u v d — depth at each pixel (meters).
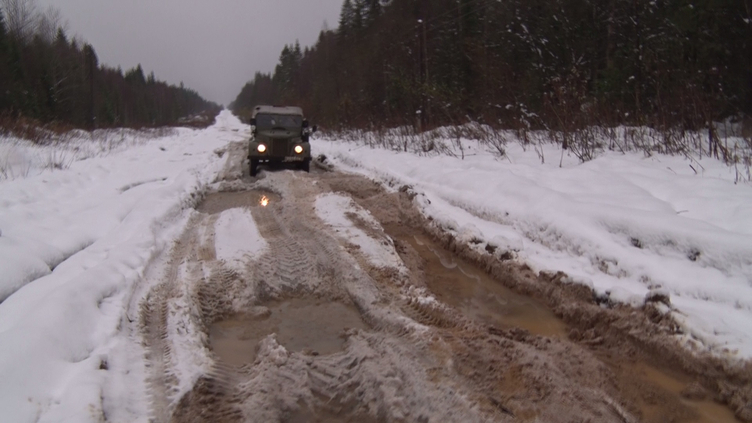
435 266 6.41
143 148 24.08
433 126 18.91
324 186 10.92
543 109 14.25
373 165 13.55
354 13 50.88
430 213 8.30
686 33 13.11
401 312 4.79
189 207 9.31
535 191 7.24
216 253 6.46
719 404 3.45
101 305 4.45
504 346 4.07
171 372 3.67
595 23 18.73
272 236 7.25
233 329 4.61
